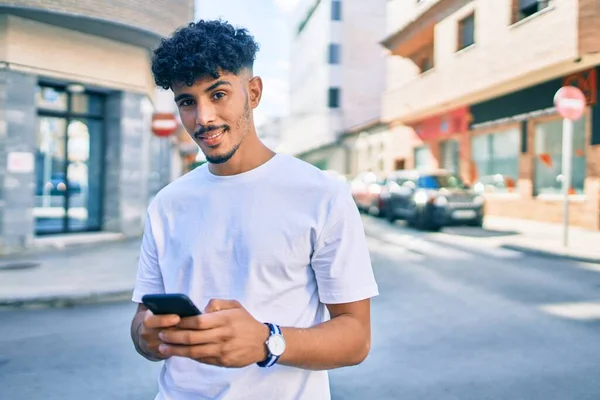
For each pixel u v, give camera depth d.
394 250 11.27
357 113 40.09
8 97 10.30
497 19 15.27
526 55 13.92
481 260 9.95
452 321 5.82
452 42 18.14
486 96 17.41
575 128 14.34
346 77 40.00
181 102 1.32
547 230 13.74
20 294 6.74
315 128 42.66
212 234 1.34
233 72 1.30
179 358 1.36
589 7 11.92
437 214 14.28
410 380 4.17
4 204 10.37
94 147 12.52
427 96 19.70
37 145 11.44
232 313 1.05
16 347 5.03
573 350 4.83
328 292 1.30
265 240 1.30
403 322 5.80
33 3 9.94
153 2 11.62
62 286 7.26
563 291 7.26
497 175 18.00
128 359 4.72
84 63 11.53
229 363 1.04
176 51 1.27
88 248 11.38
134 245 11.84
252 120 1.39
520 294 7.11
